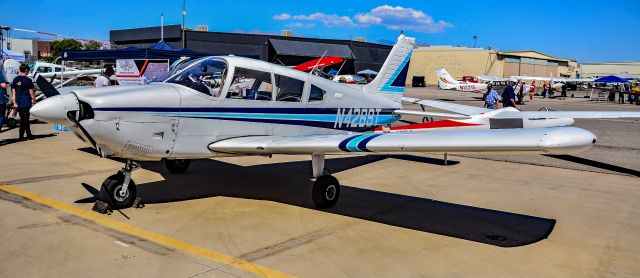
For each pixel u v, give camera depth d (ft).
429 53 226.99
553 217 16.43
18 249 12.17
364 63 184.03
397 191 19.92
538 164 26.91
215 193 18.69
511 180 22.48
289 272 11.26
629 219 16.31
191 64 16.94
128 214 15.52
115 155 15.20
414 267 11.79
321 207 16.99
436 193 19.67
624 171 25.02
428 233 14.46
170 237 13.44
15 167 22.84
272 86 18.02
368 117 22.81
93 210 15.75
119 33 163.84
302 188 19.89
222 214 15.85
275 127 18.29
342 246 13.12
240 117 17.16
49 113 13.84
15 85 30.94
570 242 13.89
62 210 15.75
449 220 15.87
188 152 16.11
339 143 14.37
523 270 11.75
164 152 15.58
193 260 11.82
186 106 15.80
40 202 16.66
